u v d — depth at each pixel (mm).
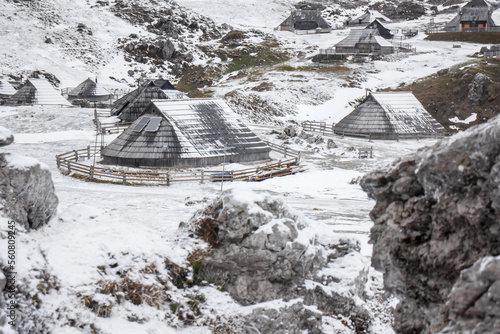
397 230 16094
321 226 25469
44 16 149125
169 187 45406
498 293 11781
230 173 48500
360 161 58688
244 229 21938
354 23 161125
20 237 21250
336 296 23281
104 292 20766
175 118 54656
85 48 137625
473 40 131500
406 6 175500
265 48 138875
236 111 89750
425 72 107438
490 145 13383
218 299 22031
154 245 22750
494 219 13688
